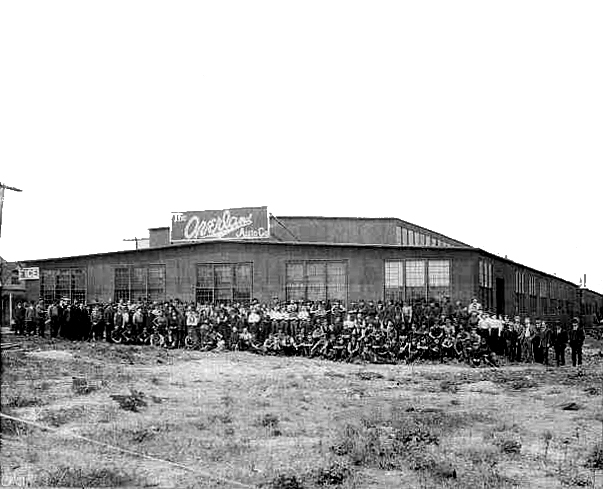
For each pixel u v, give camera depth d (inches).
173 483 350.3
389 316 1182.3
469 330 1123.9
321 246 1412.4
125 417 532.1
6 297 1862.7
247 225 1510.8
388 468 403.9
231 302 1466.5
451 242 2346.2
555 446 473.4
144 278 1566.2
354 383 816.3
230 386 753.6
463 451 449.4
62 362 890.1
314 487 360.5
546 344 1122.7
